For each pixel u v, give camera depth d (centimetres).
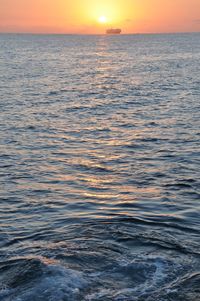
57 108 3506
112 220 1365
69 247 1130
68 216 1419
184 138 2472
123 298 911
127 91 4512
